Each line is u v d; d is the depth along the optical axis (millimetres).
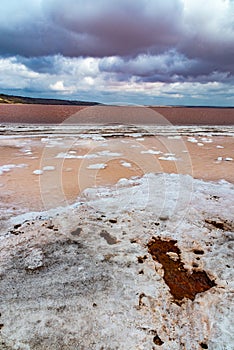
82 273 2852
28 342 2039
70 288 2627
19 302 2434
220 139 12836
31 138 11273
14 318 2258
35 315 2295
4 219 3973
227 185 5793
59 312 2332
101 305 2424
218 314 2375
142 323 2250
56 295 2529
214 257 3209
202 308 2439
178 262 3105
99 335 2117
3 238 3467
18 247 3287
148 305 2447
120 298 2518
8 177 5926
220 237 3645
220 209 4477
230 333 2180
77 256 3146
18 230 3682
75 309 2369
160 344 2066
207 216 4215
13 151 8656
